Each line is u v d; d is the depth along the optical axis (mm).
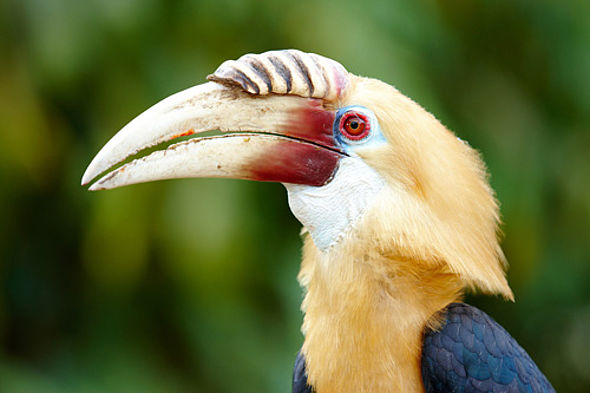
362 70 13172
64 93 13703
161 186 13211
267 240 14148
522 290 15727
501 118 15570
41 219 14844
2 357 14133
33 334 15000
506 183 15008
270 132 7703
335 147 7699
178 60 13633
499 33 15930
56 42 13008
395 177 7535
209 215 13055
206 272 13289
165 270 14133
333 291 7648
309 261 8398
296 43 13445
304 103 7703
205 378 13961
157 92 13500
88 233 13531
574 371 17859
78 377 13789
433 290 7695
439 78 14961
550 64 16000
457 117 15086
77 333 14852
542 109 16109
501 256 7918
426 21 14453
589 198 15883
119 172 7617
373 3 13930
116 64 13484
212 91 7684
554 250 16391
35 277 15070
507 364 7652
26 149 13500
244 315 14039
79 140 14133
